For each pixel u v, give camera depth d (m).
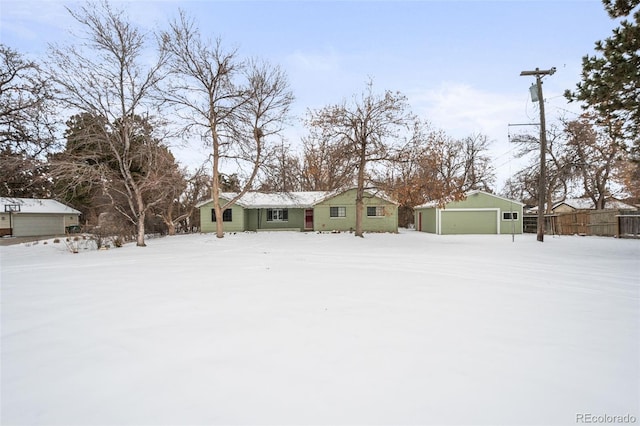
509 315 4.72
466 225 26.17
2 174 14.90
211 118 19.72
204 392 2.73
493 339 3.82
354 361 3.27
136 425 2.33
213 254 12.68
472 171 41.31
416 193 18.80
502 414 2.42
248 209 28.61
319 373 3.03
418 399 2.61
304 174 35.25
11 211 27.50
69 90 14.50
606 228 21.06
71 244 15.63
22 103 14.23
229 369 3.12
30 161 13.95
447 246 15.56
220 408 2.51
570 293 6.06
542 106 17.61
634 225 18.89
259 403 2.57
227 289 6.35
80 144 15.29
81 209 34.28
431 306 5.18
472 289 6.38
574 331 4.07
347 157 19.48
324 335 3.96
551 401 2.59
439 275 7.91
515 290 6.30
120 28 15.09
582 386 2.80
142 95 16.11
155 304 5.30
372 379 2.92
